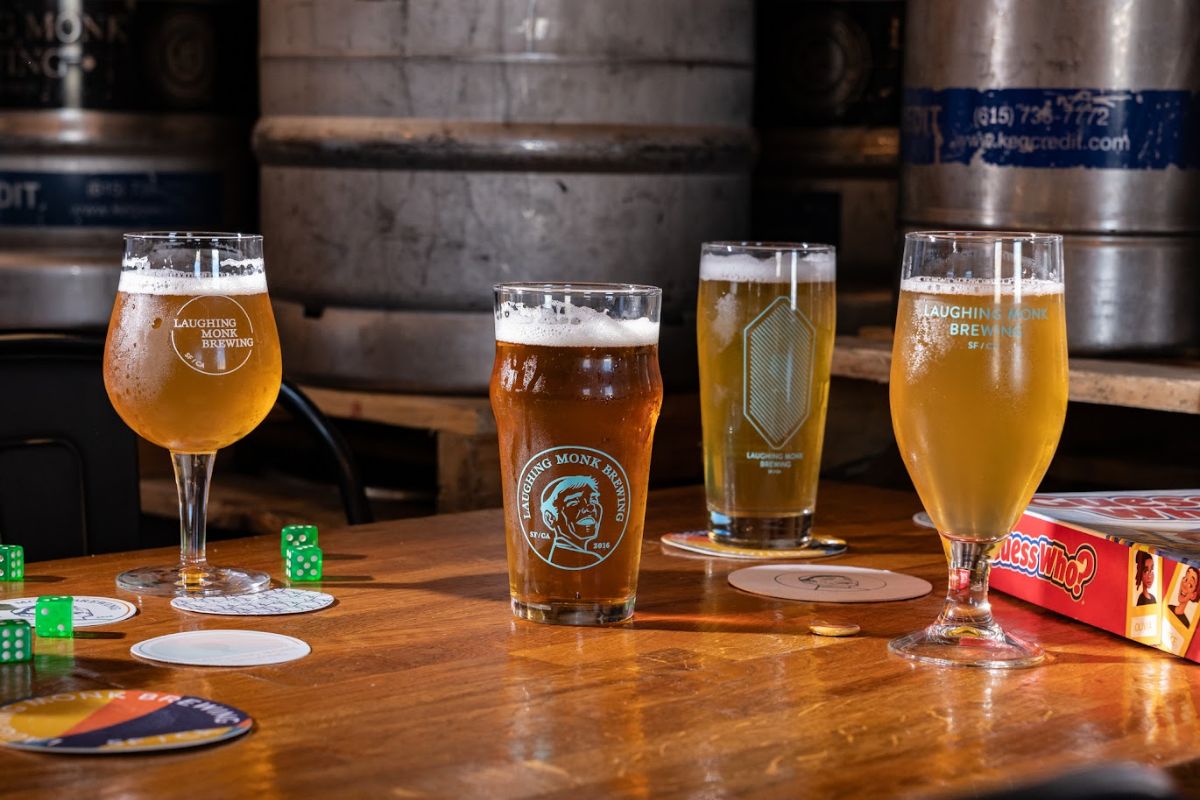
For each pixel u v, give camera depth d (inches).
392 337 108.6
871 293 118.2
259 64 125.4
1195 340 92.9
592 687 38.5
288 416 119.6
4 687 37.7
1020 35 89.9
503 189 106.3
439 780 32.0
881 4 123.0
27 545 66.2
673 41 108.8
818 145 126.7
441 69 105.6
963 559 43.4
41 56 121.5
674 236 110.7
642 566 52.2
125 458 68.6
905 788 32.1
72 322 122.1
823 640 43.3
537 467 43.7
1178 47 89.1
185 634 42.5
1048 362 41.0
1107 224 90.3
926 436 41.8
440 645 42.0
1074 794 28.0
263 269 48.2
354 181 108.9
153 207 125.3
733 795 31.5
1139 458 101.7
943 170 94.2
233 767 32.5
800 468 54.7
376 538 55.8
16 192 122.5
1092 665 41.4
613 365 43.1
